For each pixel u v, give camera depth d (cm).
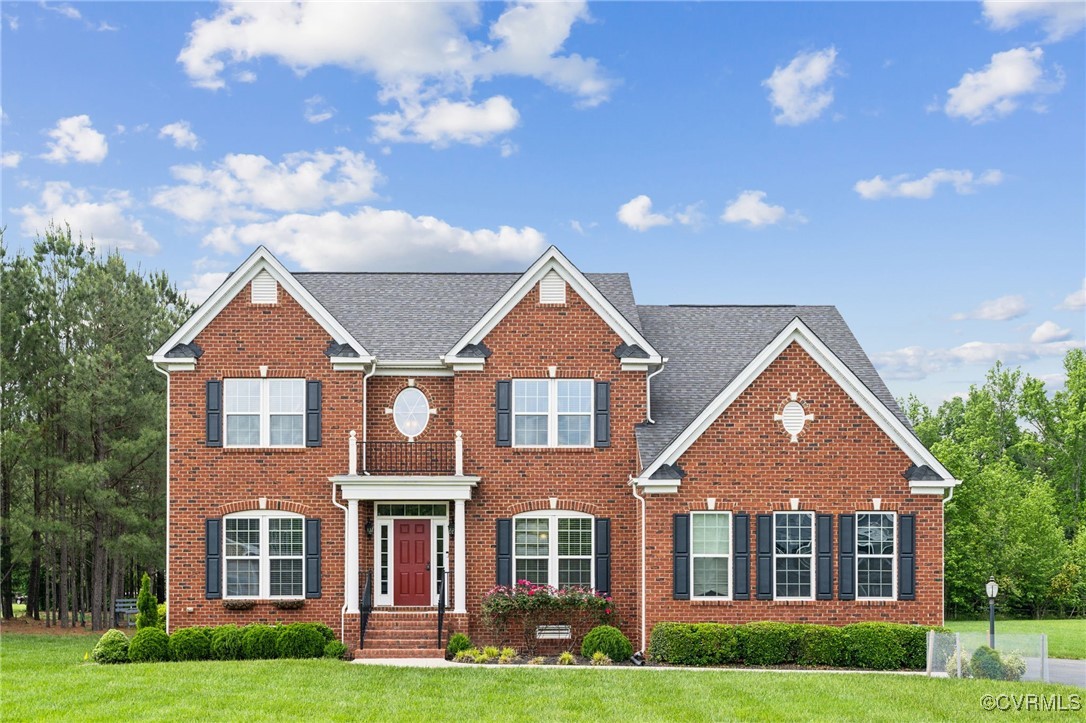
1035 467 6875
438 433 2719
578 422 2684
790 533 2491
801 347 2534
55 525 3378
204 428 2647
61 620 3847
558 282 2716
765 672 2205
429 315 2961
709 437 2505
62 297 3831
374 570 2675
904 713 1770
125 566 4609
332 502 2645
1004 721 1722
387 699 1852
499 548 2630
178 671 2136
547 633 2528
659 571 2467
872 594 2475
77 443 3669
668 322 3156
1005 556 5159
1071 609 5472
